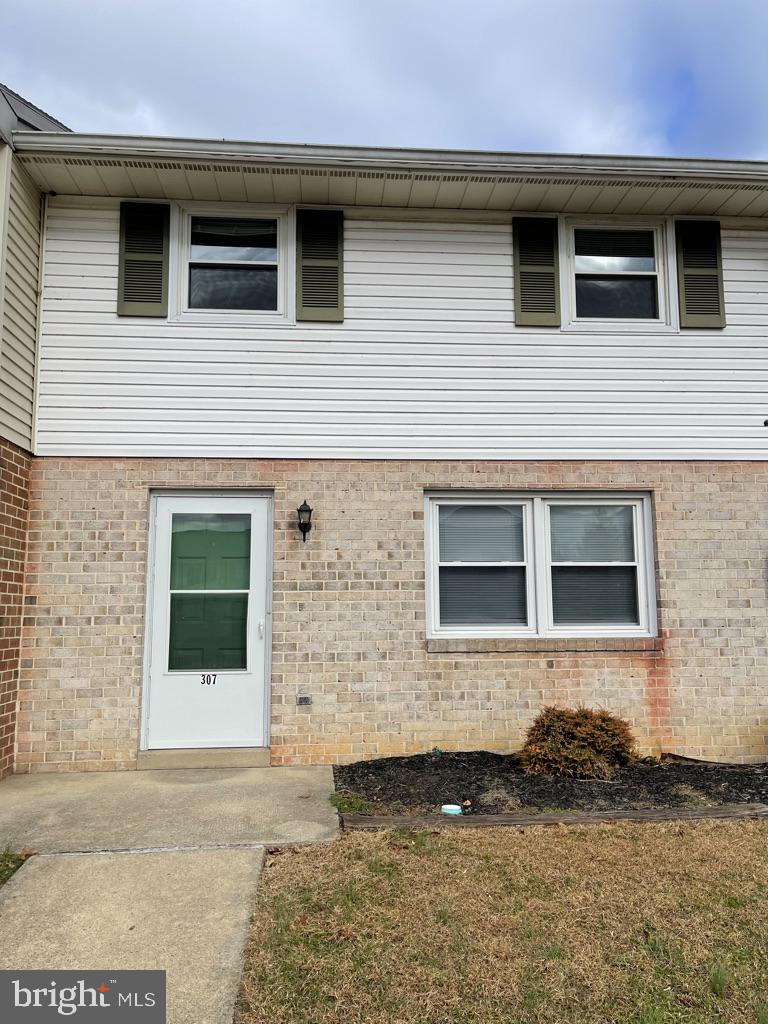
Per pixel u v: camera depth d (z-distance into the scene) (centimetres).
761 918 330
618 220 704
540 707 635
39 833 438
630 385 683
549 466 669
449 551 667
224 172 623
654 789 523
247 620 634
